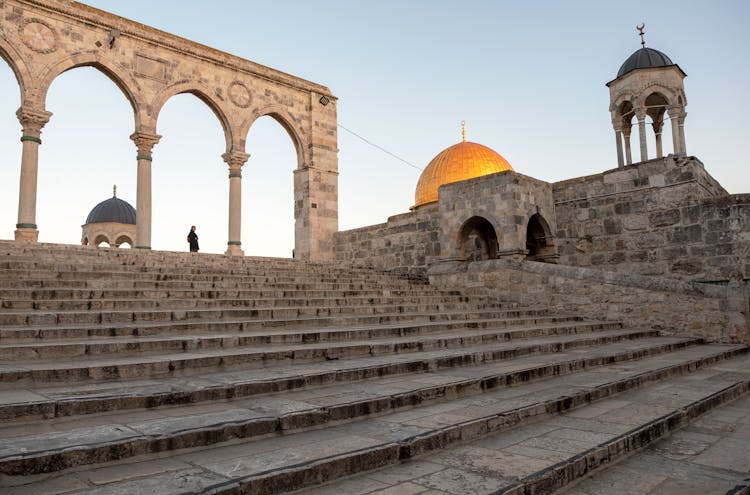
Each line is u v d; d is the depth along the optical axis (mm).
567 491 4688
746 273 16656
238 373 7508
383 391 6879
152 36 22672
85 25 21031
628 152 24156
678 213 18297
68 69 20766
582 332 14867
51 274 11805
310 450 4773
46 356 7207
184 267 16156
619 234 19750
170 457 4582
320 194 27828
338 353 9047
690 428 6949
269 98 26750
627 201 19625
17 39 19281
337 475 4465
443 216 21250
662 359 11477
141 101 22141
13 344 7477
